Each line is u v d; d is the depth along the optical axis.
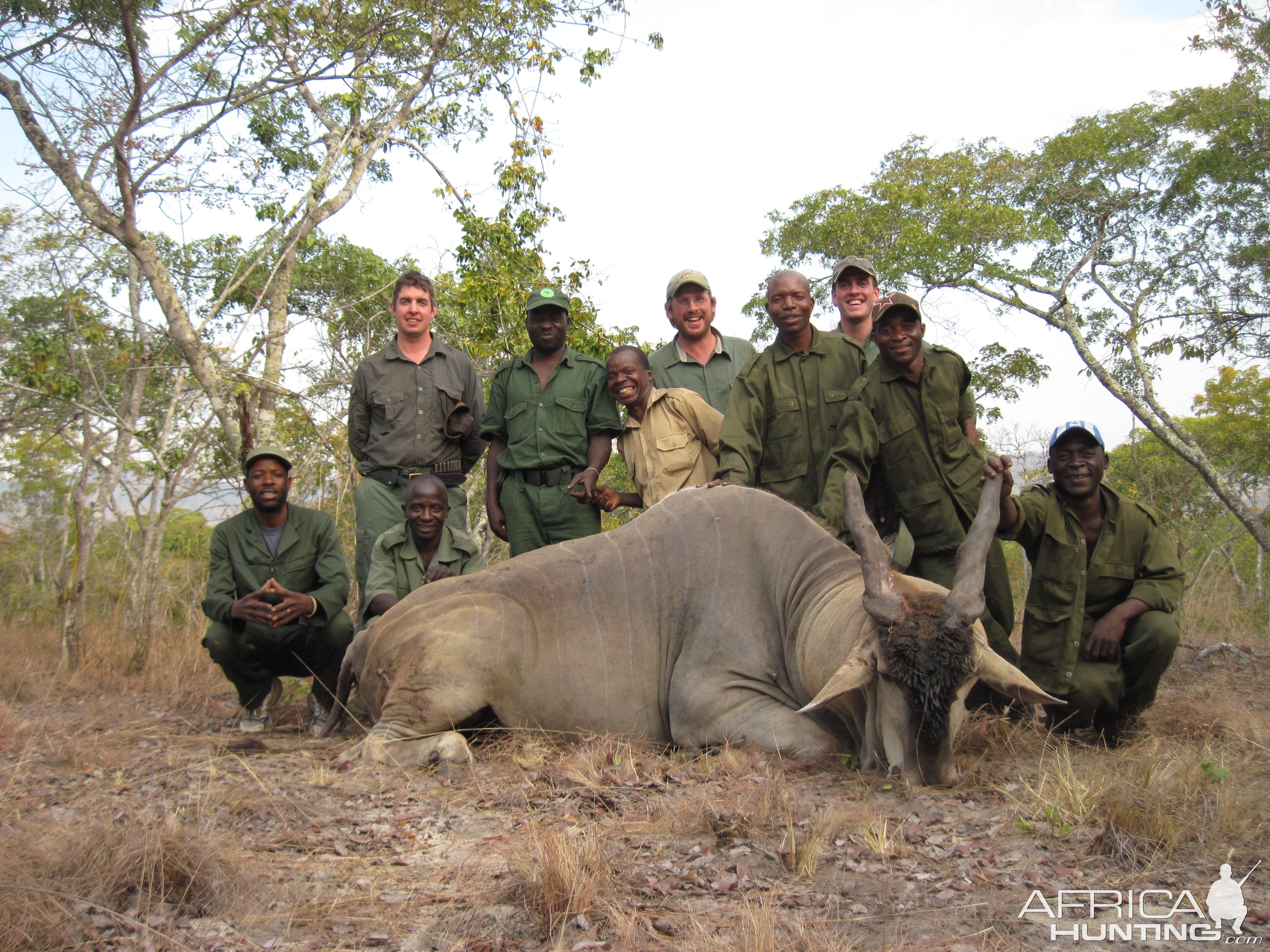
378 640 5.54
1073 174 18.88
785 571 5.17
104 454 13.12
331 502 10.68
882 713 4.28
